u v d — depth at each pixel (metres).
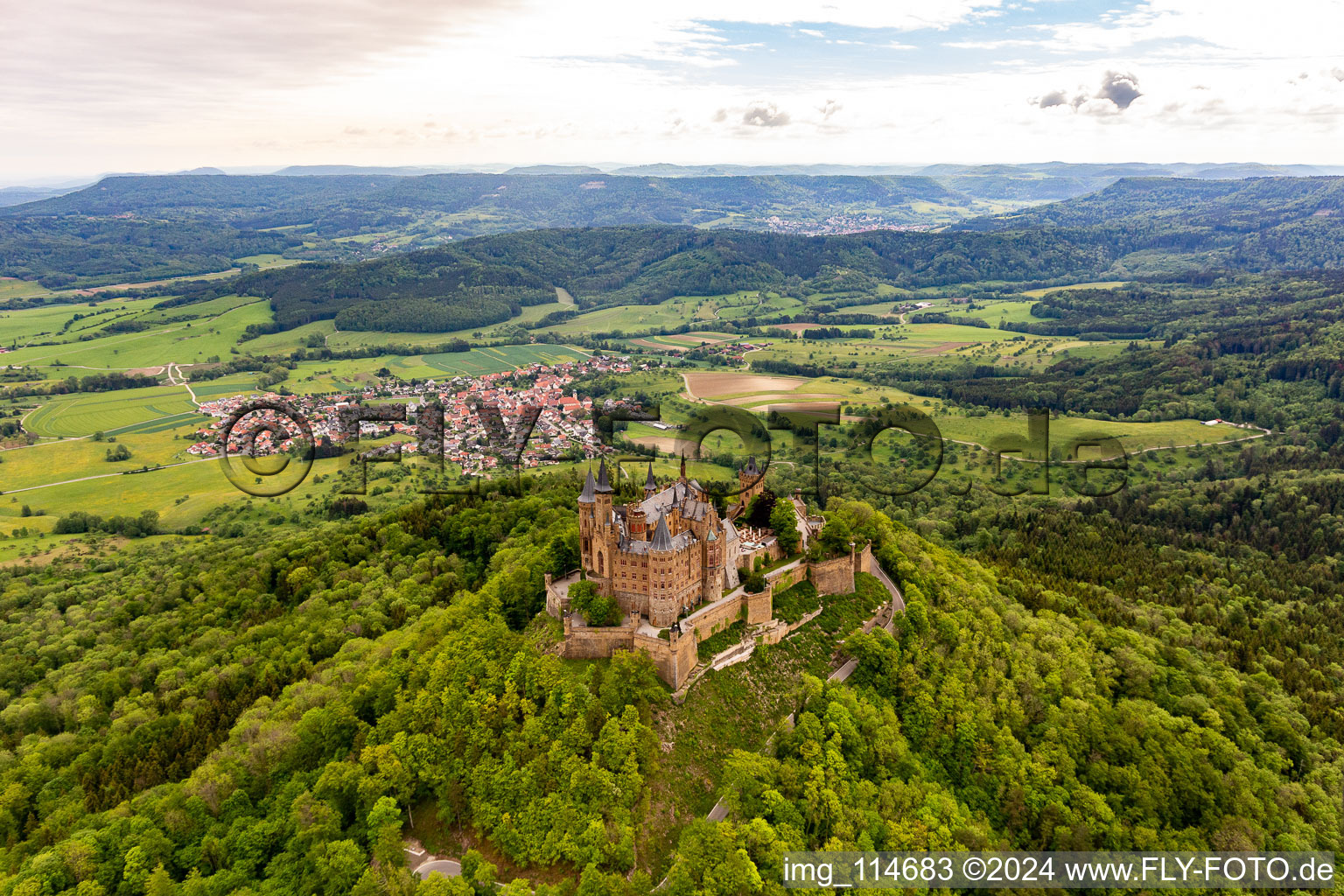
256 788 169.38
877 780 166.38
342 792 159.75
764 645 183.50
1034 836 170.75
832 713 166.00
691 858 136.38
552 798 144.25
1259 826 173.88
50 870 146.50
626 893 130.75
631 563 173.88
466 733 160.88
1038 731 191.62
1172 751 186.25
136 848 149.38
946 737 180.88
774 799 147.12
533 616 199.00
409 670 187.00
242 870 148.38
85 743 195.38
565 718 156.12
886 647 190.12
